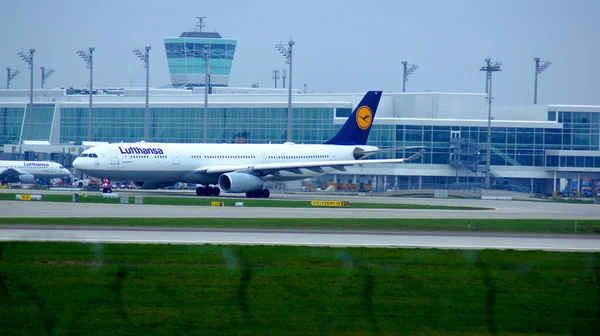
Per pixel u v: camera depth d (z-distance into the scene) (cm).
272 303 11394
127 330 10100
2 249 14712
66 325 10256
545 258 14962
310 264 13912
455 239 19462
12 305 11062
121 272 13038
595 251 17138
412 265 13900
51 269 13162
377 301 11575
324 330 10281
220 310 11031
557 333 10400
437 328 10488
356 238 19088
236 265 13688
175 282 12431
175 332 10069
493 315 11062
